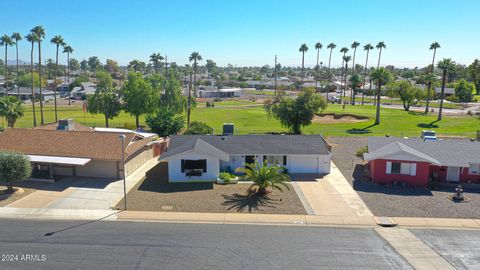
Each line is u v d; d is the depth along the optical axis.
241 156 40.69
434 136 47.53
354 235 25.02
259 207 30.17
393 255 22.17
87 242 23.39
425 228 26.39
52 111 98.62
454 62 80.56
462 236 25.03
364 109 100.31
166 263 20.80
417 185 36.69
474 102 131.12
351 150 52.44
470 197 33.38
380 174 37.41
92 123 78.25
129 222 26.89
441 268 20.73
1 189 33.59
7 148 38.97
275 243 23.56
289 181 35.88
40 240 23.64
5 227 25.73
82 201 31.14
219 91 155.50
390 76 79.69
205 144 40.88
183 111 84.19
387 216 28.56
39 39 77.94
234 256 21.72
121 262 20.84
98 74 156.75
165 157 36.81
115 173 37.97
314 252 22.38
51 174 36.38
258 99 140.75
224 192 33.91
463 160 37.91
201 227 26.09
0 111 60.34
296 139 43.38
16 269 19.94
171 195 33.00
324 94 164.38
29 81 162.62
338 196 33.22
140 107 73.12
